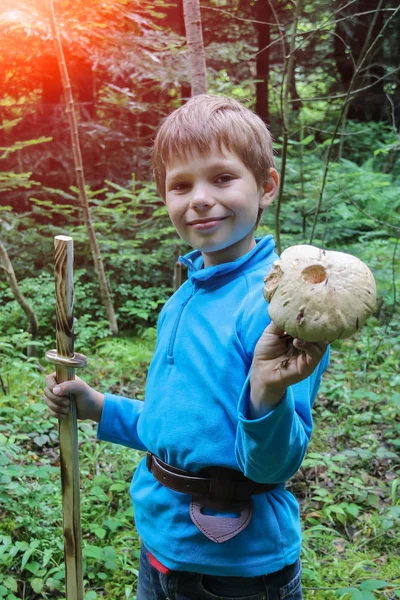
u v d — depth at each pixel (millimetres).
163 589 1271
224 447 1152
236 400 1147
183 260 1357
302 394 1102
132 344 5234
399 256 5484
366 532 2682
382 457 3225
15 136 7102
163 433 1219
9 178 6219
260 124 1285
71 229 5984
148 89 7164
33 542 2285
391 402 3658
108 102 7164
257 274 1227
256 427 959
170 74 6516
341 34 9867
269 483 1148
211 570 1185
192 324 1243
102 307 5820
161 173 1345
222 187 1206
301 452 1059
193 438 1169
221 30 9477
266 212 5824
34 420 3477
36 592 2182
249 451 1009
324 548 2576
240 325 1169
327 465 3090
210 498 1176
